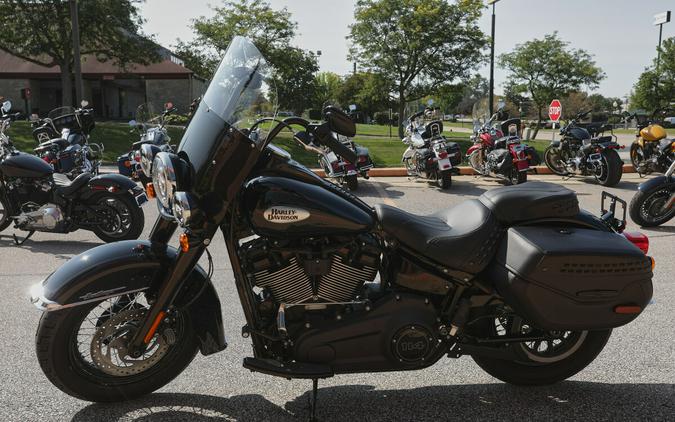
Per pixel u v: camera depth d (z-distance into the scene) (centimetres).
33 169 674
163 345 318
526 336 322
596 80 2641
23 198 690
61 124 1046
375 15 2086
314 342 288
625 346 402
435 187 1145
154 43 2694
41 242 712
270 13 2300
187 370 364
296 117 293
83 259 301
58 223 677
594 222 324
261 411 315
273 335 300
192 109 353
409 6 2089
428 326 297
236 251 295
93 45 2666
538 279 291
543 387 347
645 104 3197
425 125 1180
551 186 329
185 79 3931
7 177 683
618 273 296
